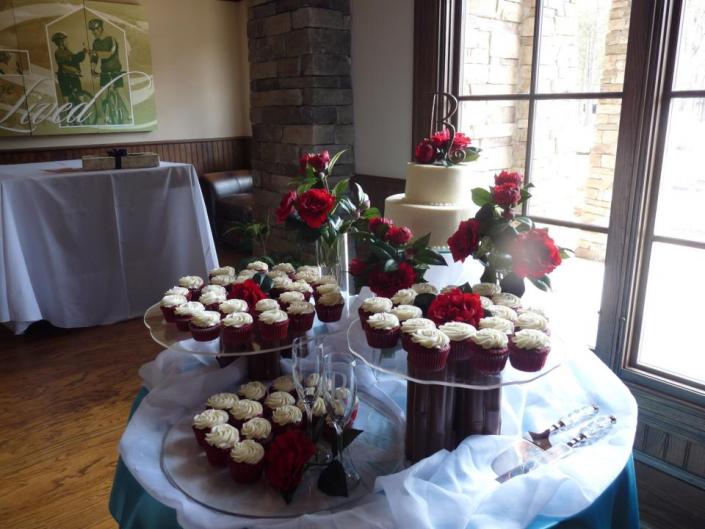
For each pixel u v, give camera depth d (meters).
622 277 1.60
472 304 0.90
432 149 1.35
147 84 4.80
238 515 0.76
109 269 2.89
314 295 1.21
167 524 0.81
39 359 2.57
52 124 4.39
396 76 2.23
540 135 1.79
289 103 2.50
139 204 2.88
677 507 1.51
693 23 1.40
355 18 2.36
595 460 0.85
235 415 0.92
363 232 1.08
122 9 4.55
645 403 1.57
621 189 1.56
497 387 0.80
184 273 3.05
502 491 0.76
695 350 1.54
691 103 1.43
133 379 2.38
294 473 0.78
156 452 0.91
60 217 2.69
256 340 1.06
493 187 0.98
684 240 1.50
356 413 0.94
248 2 2.64
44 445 1.91
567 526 0.79
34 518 1.57
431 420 0.86
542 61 1.74
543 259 0.88
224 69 5.27
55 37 4.28
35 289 2.70
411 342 0.82
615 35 1.55
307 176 1.26
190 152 5.19
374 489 0.79
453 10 1.98
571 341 1.18
